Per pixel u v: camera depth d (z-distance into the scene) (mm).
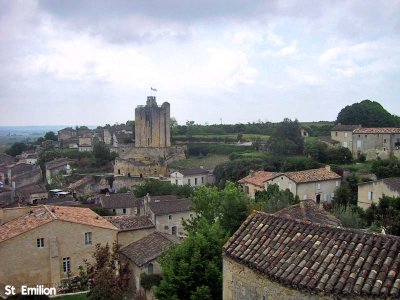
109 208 71125
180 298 20953
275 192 62281
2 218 44875
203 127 176000
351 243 12828
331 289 11469
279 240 14328
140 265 37562
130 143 169250
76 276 38062
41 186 109938
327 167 79250
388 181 61969
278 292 12977
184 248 22656
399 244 12125
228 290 15086
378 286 10969
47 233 38812
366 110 117688
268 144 113312
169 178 115438
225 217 31391
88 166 141625
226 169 101562
